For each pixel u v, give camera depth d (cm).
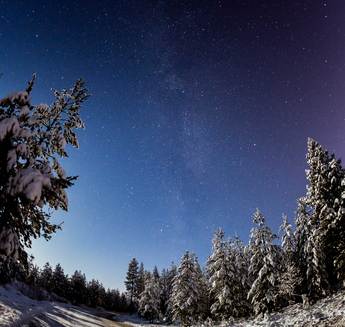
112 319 5984
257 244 3775
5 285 3941
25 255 1204
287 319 2753
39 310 3048
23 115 1156
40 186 1043
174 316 4322
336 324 2061
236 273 4141
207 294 4897
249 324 3116
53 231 1293
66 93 1332
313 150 2867
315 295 3353
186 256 4619
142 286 9044
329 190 2694
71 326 2827
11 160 1052
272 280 3491
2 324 1714
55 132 1283
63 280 8081
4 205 1091
